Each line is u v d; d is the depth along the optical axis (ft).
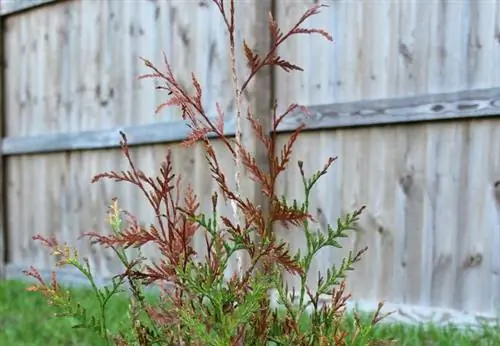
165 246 4.34
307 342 4.41
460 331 9.23
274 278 4.34
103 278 14.70
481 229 9.50
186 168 12.89
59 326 10.53
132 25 14.02
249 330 4.35
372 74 10.53
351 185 10.86
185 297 4.75
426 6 9.93
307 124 11.19
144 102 13.80
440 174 9.87
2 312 12.09
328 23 11.02
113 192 14.56
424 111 9.88
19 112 17.17
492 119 9.35
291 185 11.51
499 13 9.26
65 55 15.69
